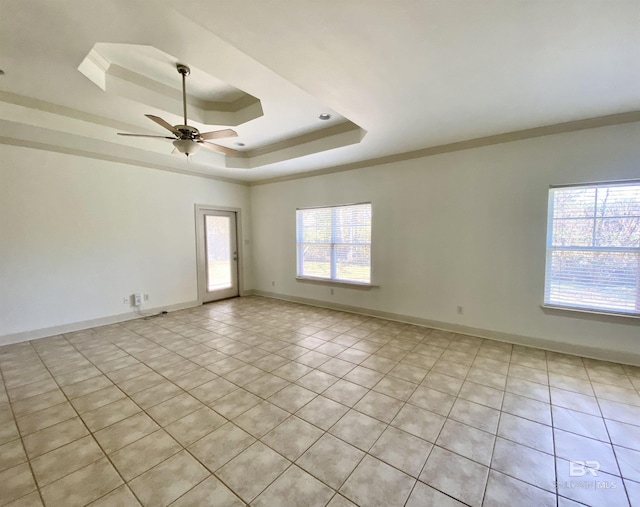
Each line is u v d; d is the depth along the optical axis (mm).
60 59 2230
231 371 2979
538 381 2732
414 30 1731
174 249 5293
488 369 2979
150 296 5000
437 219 4113
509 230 3605
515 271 3596
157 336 3992
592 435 2020
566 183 3244
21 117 2920
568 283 3320
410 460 1812
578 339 3273
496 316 3756
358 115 2963
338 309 5312
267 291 6445
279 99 3002
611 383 2678
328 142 4051
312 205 5500
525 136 3426
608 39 1807
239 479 1677
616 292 3078
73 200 4176
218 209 5973
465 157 3842
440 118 3049
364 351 3455
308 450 1898
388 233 4582
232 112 3631
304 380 2791
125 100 2906
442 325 4172
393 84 2354
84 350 3518
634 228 2969
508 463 1784
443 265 4109
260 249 6500
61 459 1826
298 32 1735
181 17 1765
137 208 4809
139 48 2424
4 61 2258
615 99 2631
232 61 2270
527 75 2229
